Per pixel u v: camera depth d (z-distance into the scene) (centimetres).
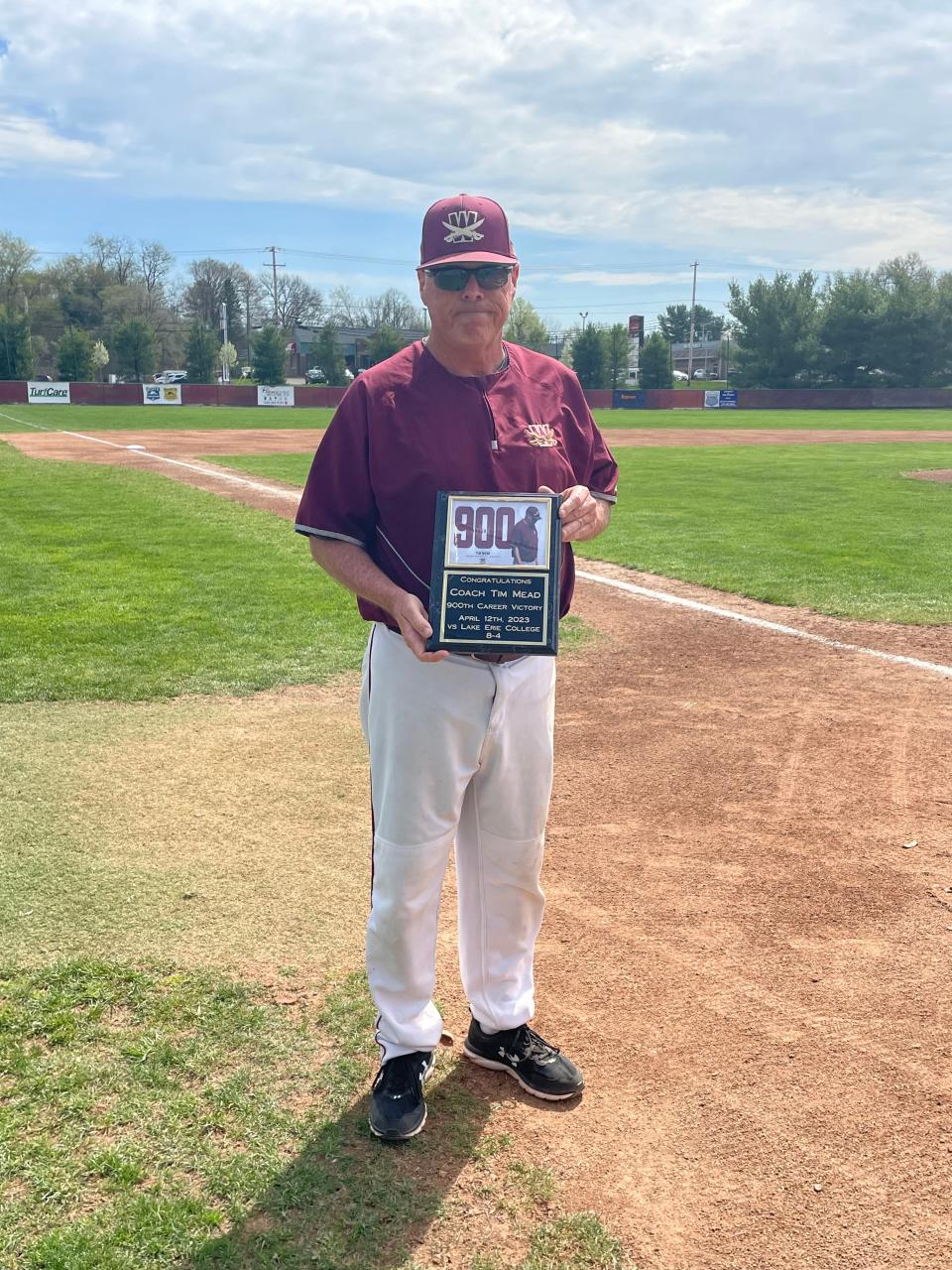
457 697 225
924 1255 210
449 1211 218
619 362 7319
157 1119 243
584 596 882
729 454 2722
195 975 304
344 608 820
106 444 2723
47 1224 212
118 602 832
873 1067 269
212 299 11012
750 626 779
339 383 7356
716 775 475
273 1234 210
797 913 349
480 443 222
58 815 422
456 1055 274
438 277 215
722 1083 262
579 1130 244
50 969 306
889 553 1101
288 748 507
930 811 436
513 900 253
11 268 9038
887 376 7106
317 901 352
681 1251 209
